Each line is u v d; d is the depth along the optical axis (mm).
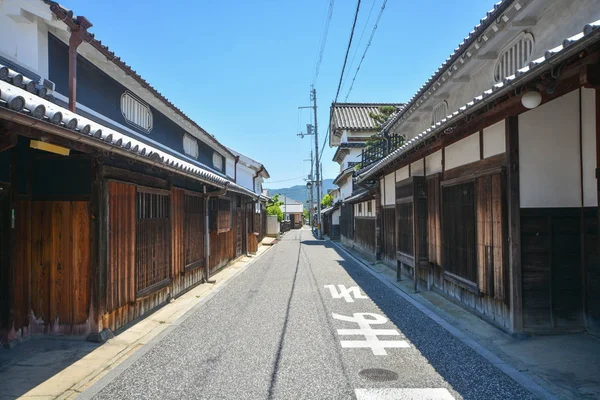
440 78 10039
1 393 4383
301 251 23562
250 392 4387
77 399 4250
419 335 6477
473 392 4301
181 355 5645
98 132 4566
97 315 6066
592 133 5789
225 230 15156
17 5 5590
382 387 4465
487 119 6582
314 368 5082
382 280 12367
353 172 24859
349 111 30922
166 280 8898
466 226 7633
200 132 13680
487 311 6914
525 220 5930
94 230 6062
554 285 5934
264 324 7320
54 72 6398
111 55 7234
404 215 11523
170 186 9188
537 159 5949
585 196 5902
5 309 5668
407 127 15312
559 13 6293
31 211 6109
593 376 4602
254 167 25516
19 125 3742
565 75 4172
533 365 4973
